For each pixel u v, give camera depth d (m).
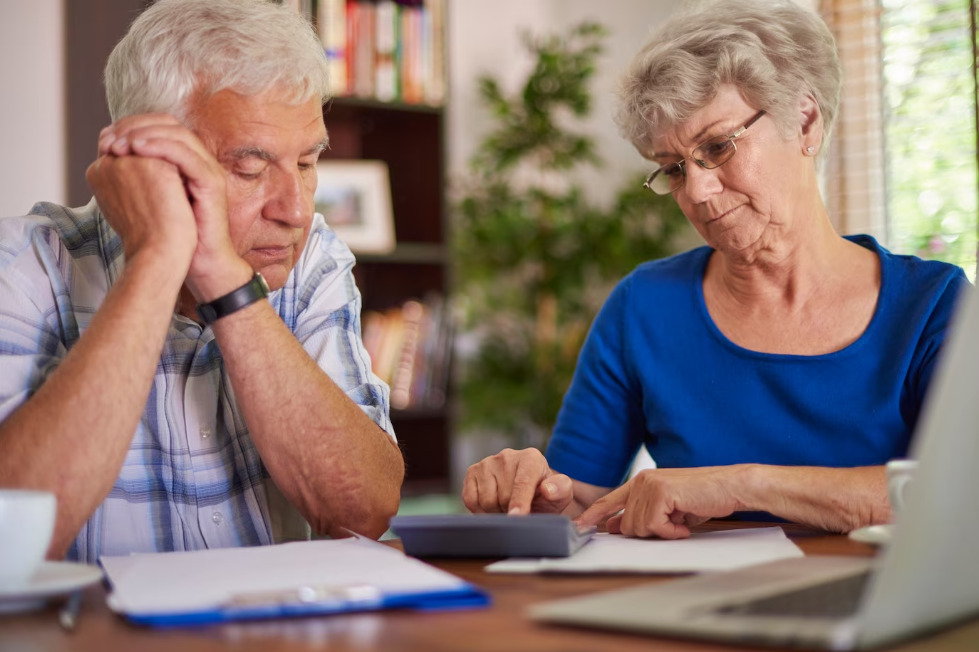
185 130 1.10
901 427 1.32
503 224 3.81
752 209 1.32
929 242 2.75
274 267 1.25
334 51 3.26
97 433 0.96
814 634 0.52
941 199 2.72
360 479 1.15
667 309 1.49
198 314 1.18
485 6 4.20
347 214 3.35
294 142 1.20
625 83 1.40
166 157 1.08
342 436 1.15
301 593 0.67
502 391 3.83
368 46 3.33
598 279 3.99
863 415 1.33
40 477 0.93
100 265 1.28
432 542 0.92
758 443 1.38
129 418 0.98
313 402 1.15
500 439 4.20
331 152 3.58
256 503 1.28
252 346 1.13
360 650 0.57
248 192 1.19
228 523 1.27
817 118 1.35
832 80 1.35
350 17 3.30
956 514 0.54
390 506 1.18
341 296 1.42
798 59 1.31
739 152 1.30
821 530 1.06
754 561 0.82
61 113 2.98
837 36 2.89
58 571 0.76
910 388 1.33
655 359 1.47
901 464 0.85
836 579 0.67
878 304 1.36
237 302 1.12
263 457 1.16
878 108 2.85
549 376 3.84
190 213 1.06
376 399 1.35
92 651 0.59
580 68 3.85
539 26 4.36
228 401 1.29
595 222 3.82
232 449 1.29
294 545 0.90
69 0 2.93
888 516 1.02
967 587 0.58
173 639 0.61
